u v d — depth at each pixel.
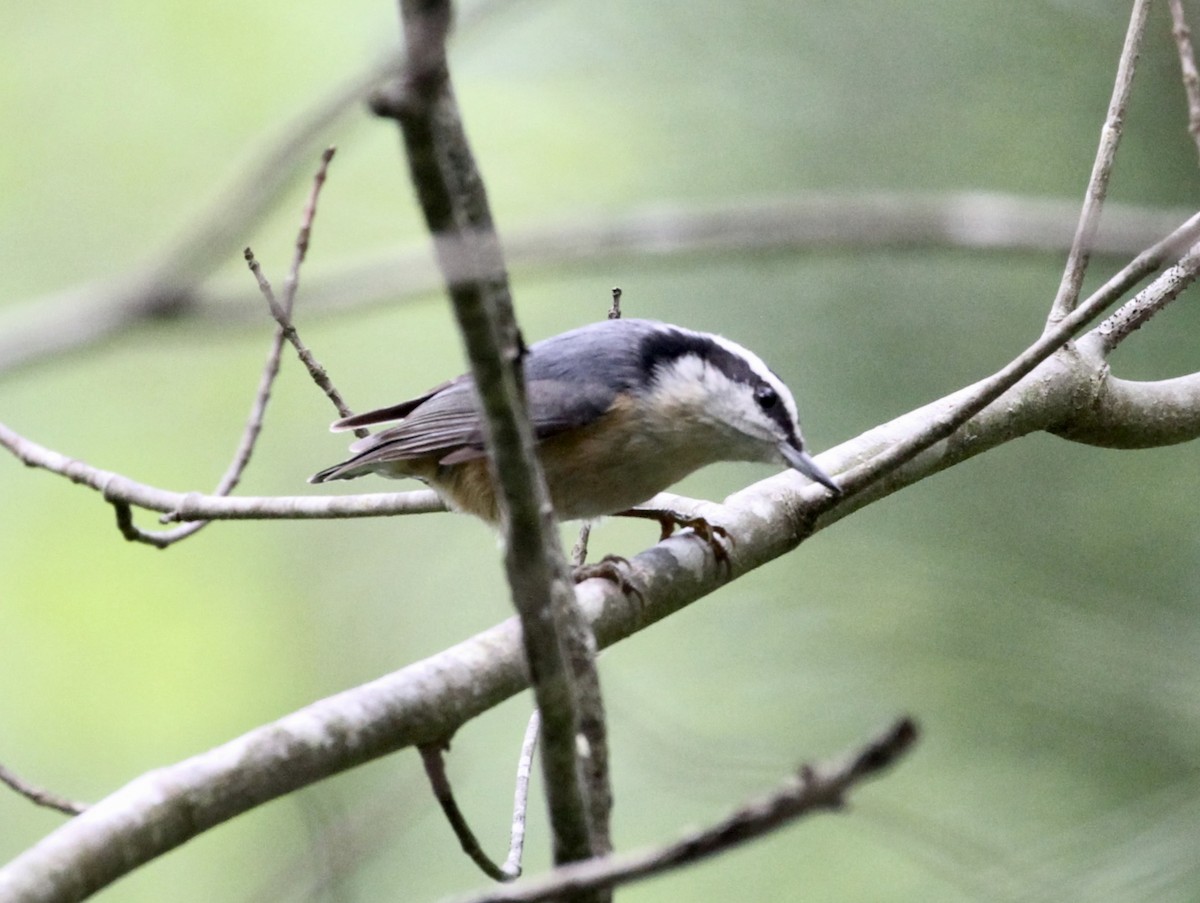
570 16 10.16
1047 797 8.08
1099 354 7.58
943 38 9.81
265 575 16.53
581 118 10.56
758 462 8.04
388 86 3.25
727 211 3.65
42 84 15.64
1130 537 8.93
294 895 5.33
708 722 8.62
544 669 4.28
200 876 13.98
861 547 8.94
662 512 8.12
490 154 11.30
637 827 9.88
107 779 15.87
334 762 5.09
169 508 7.67
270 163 2.99
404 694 5.27
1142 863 7.01
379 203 13.06
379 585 15.02
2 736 15.69
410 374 15.67
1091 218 3.96
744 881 10.12
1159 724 8.05
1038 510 9.13
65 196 15.50
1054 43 9.67
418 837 10.98
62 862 4.41
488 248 3.60
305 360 8.02
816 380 9.90
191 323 2.89
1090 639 8.30
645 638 9.18
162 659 16.22
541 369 7.91
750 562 6.81
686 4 10.10
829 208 3.65
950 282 9.81
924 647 8.43
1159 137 9.55
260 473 16.11
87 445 16.11
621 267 4.11
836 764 3.48
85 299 2.91
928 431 6.53
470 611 14.28
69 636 16.17
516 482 4.13
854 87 9.94
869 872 9.93
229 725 16.08
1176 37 7.39
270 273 12.65
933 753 8.36
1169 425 7.71
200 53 15.49
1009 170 9.75
